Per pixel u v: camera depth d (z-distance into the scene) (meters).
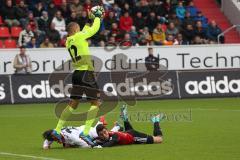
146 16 81.56
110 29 76.94
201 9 90.62
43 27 75.81
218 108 59.03
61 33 76.44
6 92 66.44
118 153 31.62
